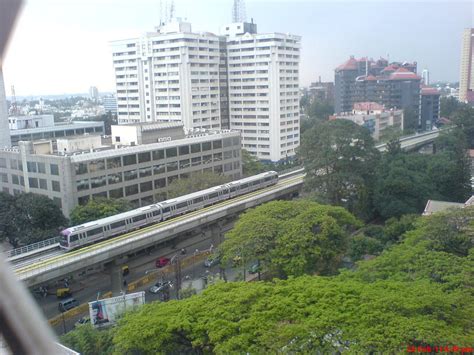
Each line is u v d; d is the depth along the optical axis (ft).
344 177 234.79
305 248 148.36
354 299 96.63
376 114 549.13
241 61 434.71
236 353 85.46
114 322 127.24
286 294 103.81
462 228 139.44
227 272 186.39
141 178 250.98
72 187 219.00
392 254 125.70
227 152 306.55
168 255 210.38
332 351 85.20
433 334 81.87
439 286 103.09
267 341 86.38
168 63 426.51
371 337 83.15
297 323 91.30
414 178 241.35
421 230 141.79
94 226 177.68
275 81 419.74
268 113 426.92
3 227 189.37
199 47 423.64
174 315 100.22
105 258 166.61
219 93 445.37
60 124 448.24
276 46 414.41
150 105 449.06
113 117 606.55
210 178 253.65
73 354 89.40
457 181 262.06
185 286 167.53
